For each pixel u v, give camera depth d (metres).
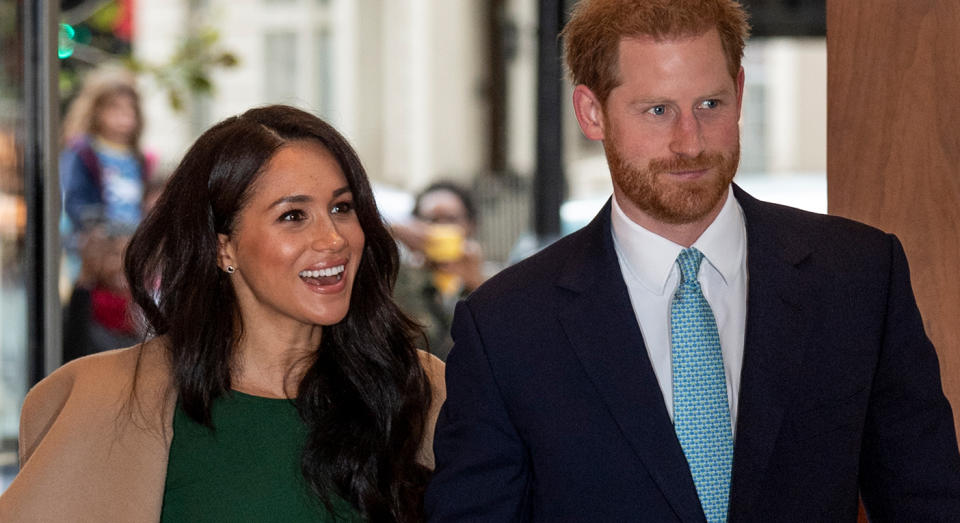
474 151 30.17
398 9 30.78
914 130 8.05
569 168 28.78
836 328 7.14
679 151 6.75
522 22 29.86
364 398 8.81
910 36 8.02
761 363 7.08
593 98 7.23
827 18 8.34
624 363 7.20
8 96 13.01
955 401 8.01
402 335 8.98
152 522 8.38
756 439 6.97
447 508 7.43
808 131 34.34
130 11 26.67
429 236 21.00
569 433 7.21
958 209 7.93
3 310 13.45
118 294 19.66
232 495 8.34
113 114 21.67
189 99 28.28
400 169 30.70
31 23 12.93
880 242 7.35
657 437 7.05
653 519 7.03
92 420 8.44
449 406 7.71
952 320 8.00
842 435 7.08
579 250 7.58
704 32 6.78
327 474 8.45
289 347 8.74
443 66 30.44
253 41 30.45
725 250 7.29
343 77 30.81
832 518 7.04
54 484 8.26
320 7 30.66
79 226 20.67
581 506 7.17
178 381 8.53
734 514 6.94
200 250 8.55
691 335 7.18
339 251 8.30
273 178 8.32
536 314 7.43
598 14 7.04
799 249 7.29
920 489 7.06
